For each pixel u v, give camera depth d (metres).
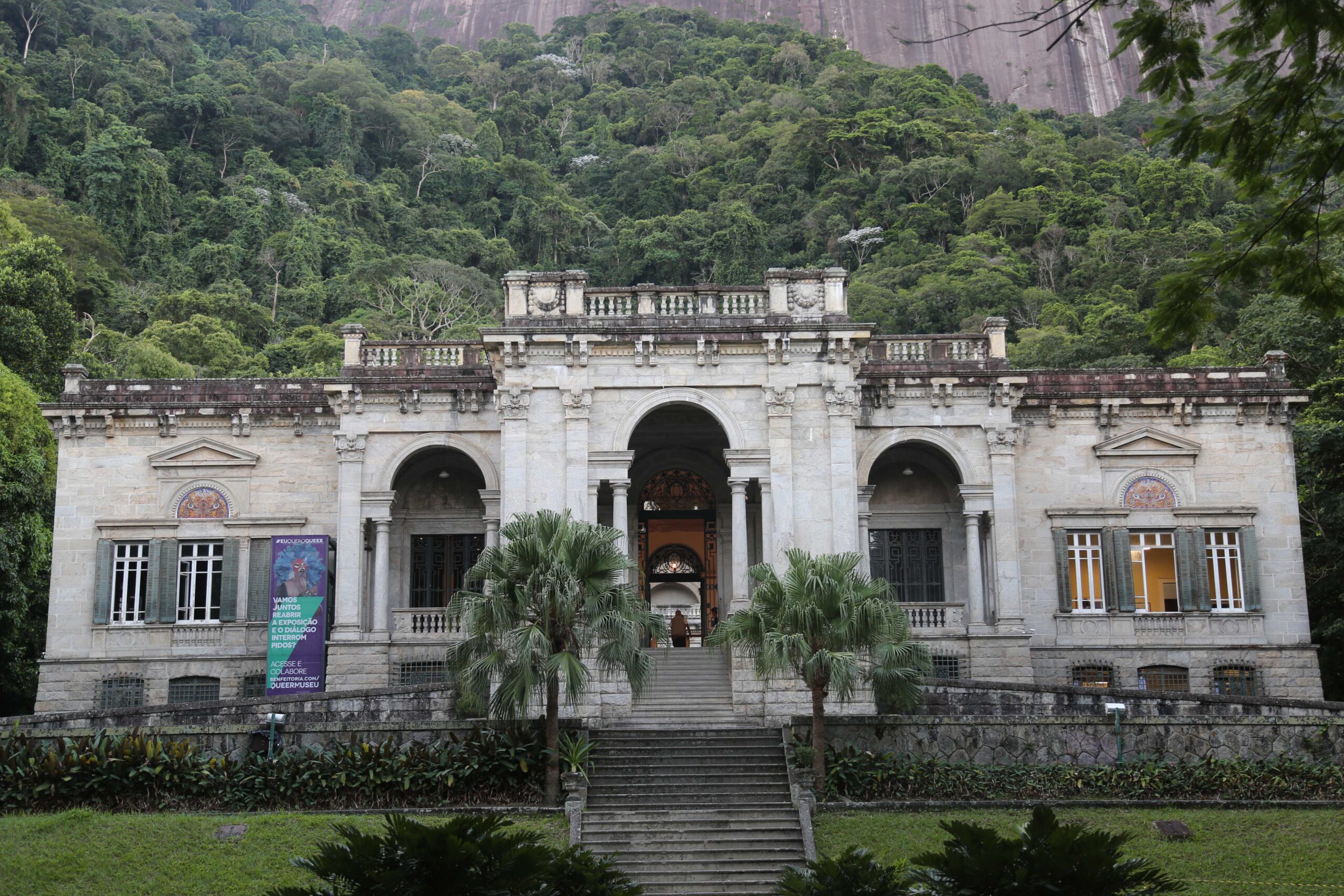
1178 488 42.19
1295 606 41.31
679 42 189.00
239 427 42.38
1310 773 29.61
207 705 32.00
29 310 56.22
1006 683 33.22
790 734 32.12
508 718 29.84
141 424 42.34
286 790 29.23
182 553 42.00
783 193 127.56
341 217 122.25
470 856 16.72
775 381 36.75
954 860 17.08
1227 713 31.66
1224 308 68.00
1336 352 48.22
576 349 36.72
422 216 132.00
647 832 27.83
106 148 111.56
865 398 40.94
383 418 40.62
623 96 168.62
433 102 164.38
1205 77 14.98
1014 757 31.67
